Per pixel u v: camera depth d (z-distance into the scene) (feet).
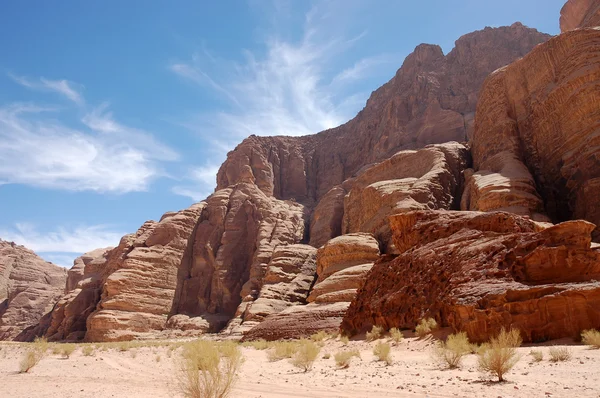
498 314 50.80
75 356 76.54
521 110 168.66
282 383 36.99
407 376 36.06
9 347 106.01
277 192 354.95
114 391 35.19
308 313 127.65
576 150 135.03
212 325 217.77
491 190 139.03
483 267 59.72
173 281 234.58
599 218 117.80
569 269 52.37
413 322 70.54
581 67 144.05
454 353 40.19
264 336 130.52
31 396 32.63
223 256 250.16
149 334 204.03
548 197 143.64
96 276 271.28
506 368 30.81
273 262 209.15
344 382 35.37
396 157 210.79
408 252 81.05
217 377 25.62
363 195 197.06
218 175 346.95
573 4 235.40
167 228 248.93
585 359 35.29
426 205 164.04
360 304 89.45
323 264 158.61
